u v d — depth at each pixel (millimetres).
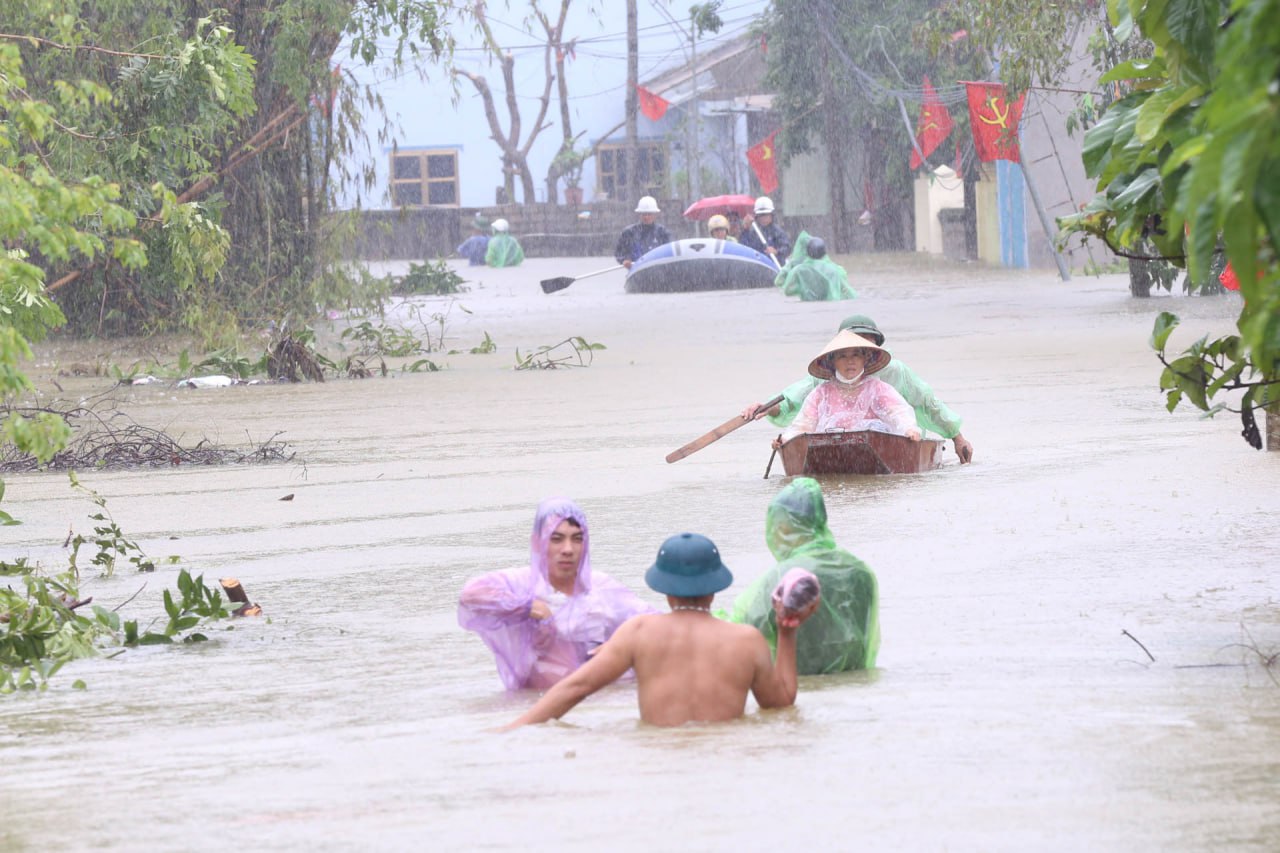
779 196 175875
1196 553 24078
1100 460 34219
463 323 92062
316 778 13680
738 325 82375
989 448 37125
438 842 11352
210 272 42375
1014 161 106062
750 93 191000
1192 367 19250
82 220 48156
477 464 38312
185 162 67562
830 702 15766
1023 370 54281
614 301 106688
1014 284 105500
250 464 39969
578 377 59094
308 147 89250
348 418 49281
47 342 82688
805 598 15562
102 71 67000
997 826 11305
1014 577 22953
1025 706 15281
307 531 30453
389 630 21969
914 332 72438
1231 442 35812
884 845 10906
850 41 153250
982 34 79062
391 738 15391
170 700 18156
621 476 35500
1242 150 8070
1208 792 12070
